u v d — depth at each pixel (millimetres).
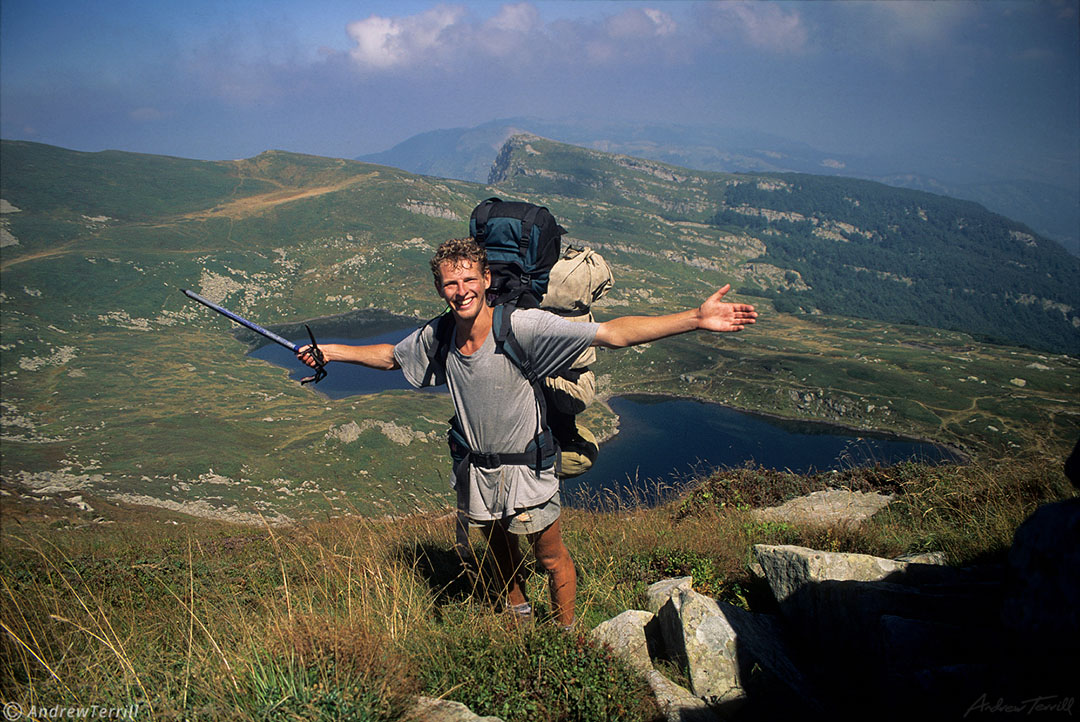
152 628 3889
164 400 179500
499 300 2902
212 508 107812
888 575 3500
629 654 3016
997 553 4375
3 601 4176
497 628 3008
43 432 151375
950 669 2266
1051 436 7859
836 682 2977
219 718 2375
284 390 196125
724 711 2750
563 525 6832
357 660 2531
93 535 11445
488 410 2865
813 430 167875
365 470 126562
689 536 5504
